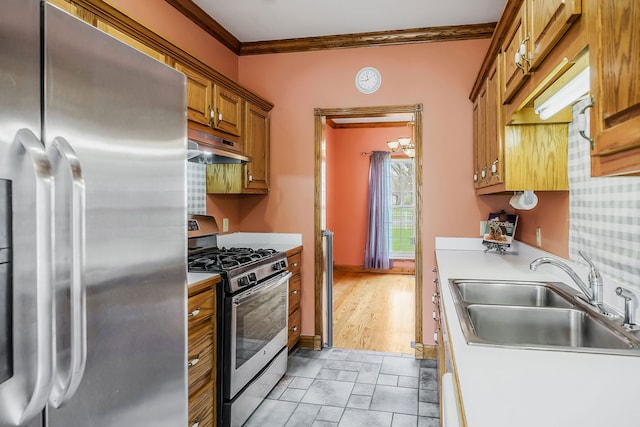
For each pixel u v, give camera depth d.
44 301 0.87
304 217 3.64
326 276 3.69
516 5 1.63
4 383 0.83
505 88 1.95
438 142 3.39
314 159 3.62
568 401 0.83
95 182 1.07
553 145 2.09
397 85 3.46
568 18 0.98
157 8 2.65
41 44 0.93
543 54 1.25
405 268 7.26
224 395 2.23
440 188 3.38
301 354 3.49
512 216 3.12
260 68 3.71
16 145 0.87
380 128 7.38
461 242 3.36
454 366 1.04
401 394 2.74
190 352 1.96
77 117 1.01
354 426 2.35
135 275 1.22
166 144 1.39
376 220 7.30
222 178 3.22
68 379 0.94
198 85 2.53
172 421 1.42
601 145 0.79
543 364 1.03
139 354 1.24
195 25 3.08
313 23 3.28
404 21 3.24
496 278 2.13
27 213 0.88
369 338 3.89
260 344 2.61
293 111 3.65
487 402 0.83
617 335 1.26
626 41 0.67
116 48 1.15
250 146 3.29
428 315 3.39
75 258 0.93
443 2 2.94
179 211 1.46
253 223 3.75
